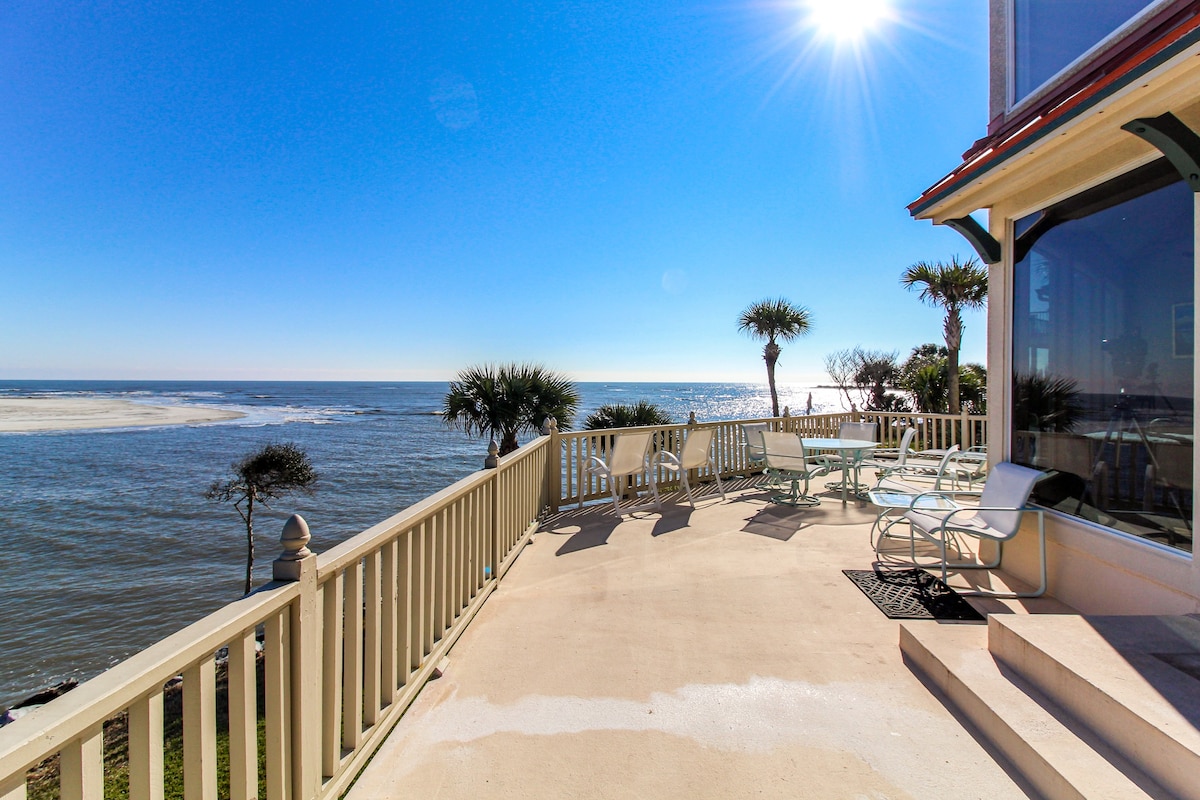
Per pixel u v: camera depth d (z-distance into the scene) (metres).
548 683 2.35
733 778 1.76
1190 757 1.43
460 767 1.84
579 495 5.78
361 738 1.84
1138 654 1.95
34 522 12.98
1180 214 2.45
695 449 5.93
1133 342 2.67
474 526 3.10
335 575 1.70
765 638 2.73
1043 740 1.72
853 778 1.75
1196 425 2.29
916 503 4.09
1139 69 1.89
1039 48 3.45
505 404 9.34
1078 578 2.96
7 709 6.09
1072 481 3.06
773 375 15.07
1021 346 3.49
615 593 3.36
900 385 17.22
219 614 1.23
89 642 7.51
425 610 2.41
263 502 10.48
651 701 2.20
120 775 3.62
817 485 6.93
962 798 1.65
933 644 2.41
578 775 1.79
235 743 1.28
